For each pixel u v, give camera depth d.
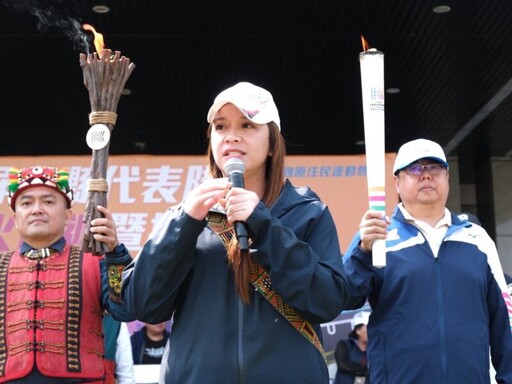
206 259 2.66
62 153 11.59
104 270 3.52
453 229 3.72
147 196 7.58
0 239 7.43
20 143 11.23
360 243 3.50
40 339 3.33
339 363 6.37
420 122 10.48
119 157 7.63
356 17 7.62
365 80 3.04
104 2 7.25
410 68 8.82
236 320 2.57
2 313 3.41
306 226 2.68
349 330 6.50
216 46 8.26
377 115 3.03
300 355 2.56
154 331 6.39
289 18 7.64
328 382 2.68
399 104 9.89
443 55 8.45
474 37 8.01
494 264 3.74
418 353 3.47
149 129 10.69
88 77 3.29
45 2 7.21
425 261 3.63
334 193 7.70
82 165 7.57
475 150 11.50
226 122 2.73
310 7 7.40
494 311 3.69
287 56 8.51
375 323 3.62
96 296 3.49
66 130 10.69
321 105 9.89
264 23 7.74
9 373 3.29
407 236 3.72
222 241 2.66
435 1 7.27
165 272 2.54
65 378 3.31
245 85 2.77
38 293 3.43
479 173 11.77
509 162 11.55
